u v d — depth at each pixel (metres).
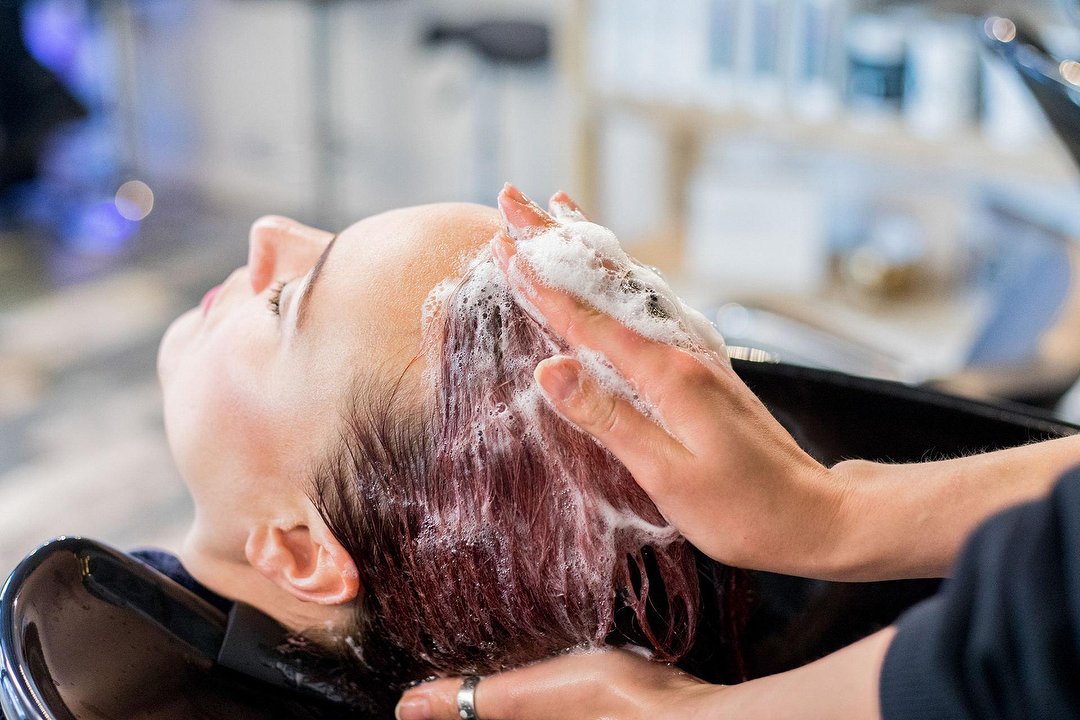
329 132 3.46
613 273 0.54
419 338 0.59
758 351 0.83
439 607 0.61
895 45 1.78
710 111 1.96
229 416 0.64
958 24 1.55
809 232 2.09
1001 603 0.31
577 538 0.57
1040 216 1.47
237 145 3.76
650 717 0.57
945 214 2.07
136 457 2.16
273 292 0.66
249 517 0.66
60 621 0.57
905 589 0.70
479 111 3.37
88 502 2.00
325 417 0.61
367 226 0.64
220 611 0.67
